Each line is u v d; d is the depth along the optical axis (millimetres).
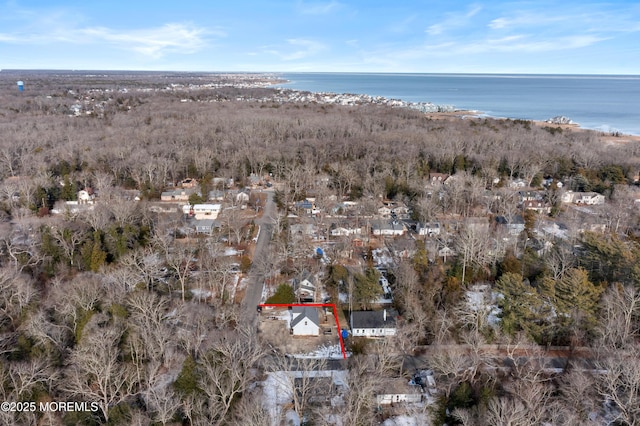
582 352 57719
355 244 92438
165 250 79438
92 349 48656
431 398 50781
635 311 59219
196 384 47938
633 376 45438
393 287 74375
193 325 60719
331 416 46562
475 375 52656
